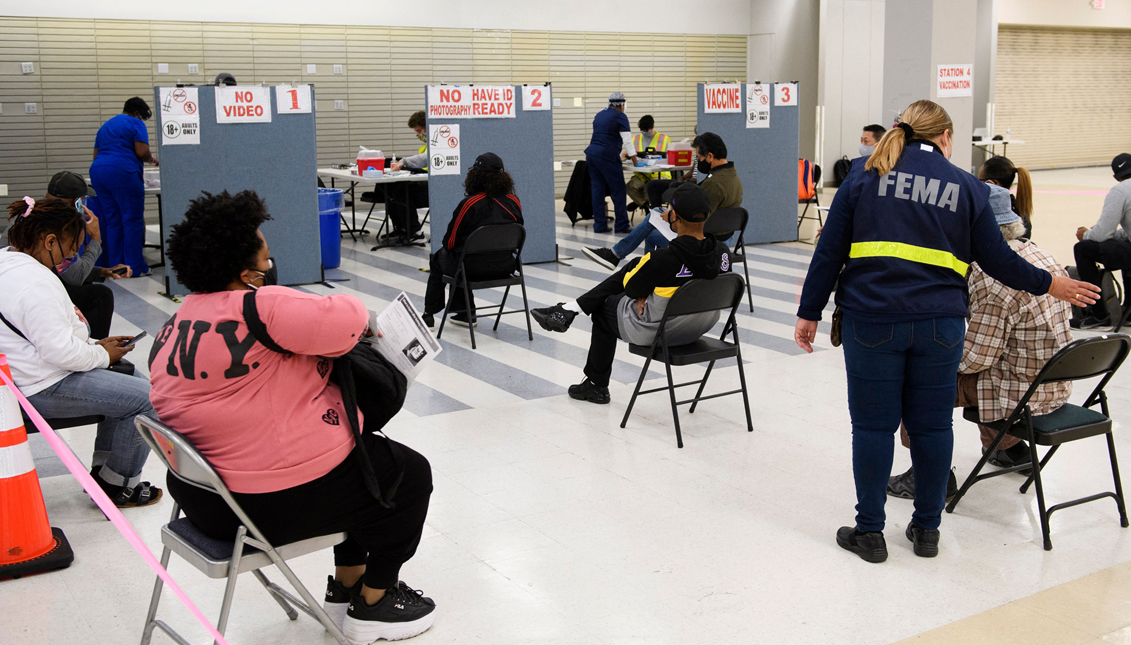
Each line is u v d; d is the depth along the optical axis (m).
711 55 15.27
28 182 11.34
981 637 2.66
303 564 3.14
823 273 3.09
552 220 9.16
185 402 2.21
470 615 2.79
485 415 4.75
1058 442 3.24
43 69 11.18
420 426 4.58
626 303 4.50
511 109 8.58
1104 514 3.51
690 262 4.21
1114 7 19.27
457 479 3.88
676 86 15.12
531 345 6.19
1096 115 20.06
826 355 5.88
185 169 7.57
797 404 4.88
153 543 3.29
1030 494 3.70
